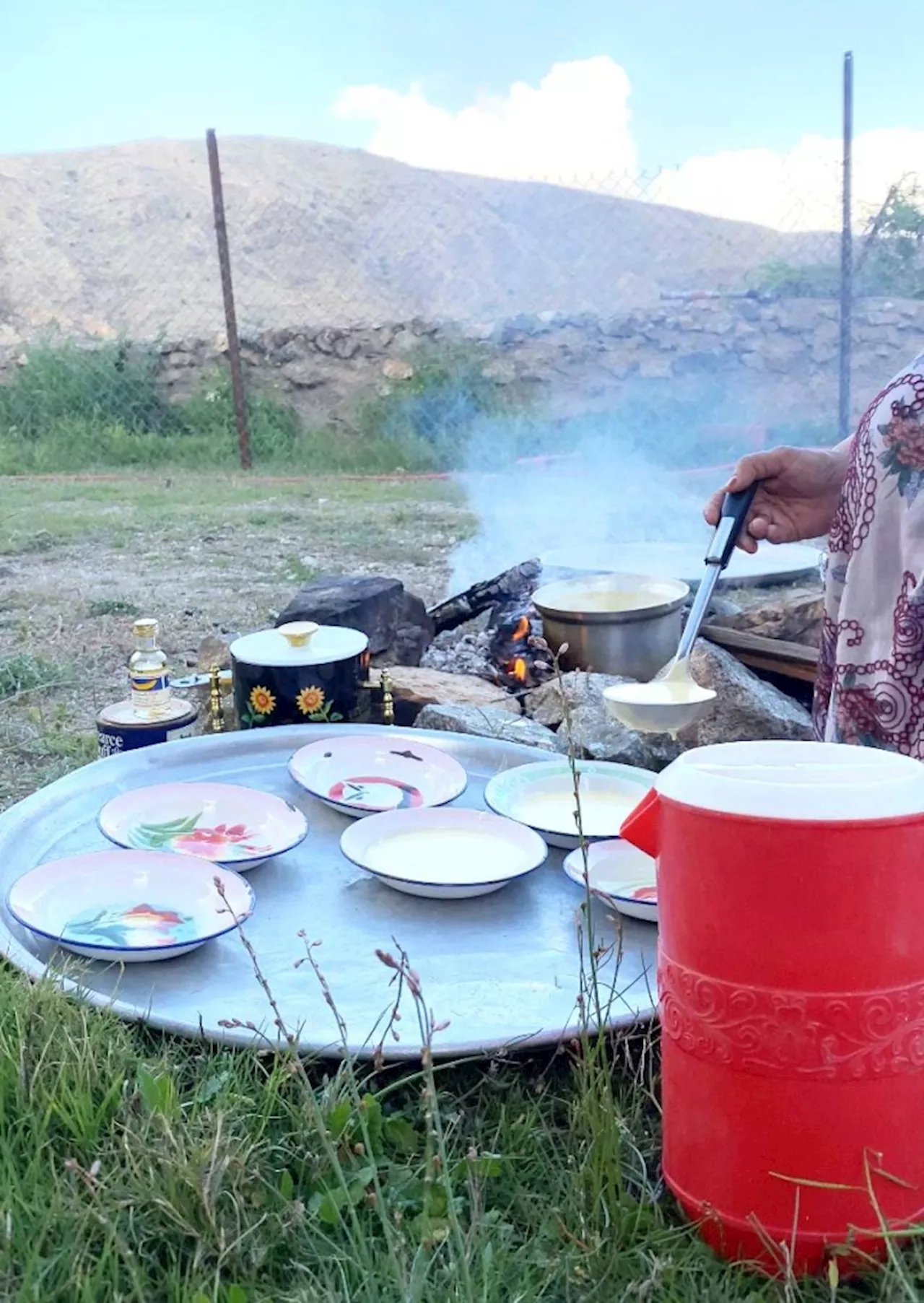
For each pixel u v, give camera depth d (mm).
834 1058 993
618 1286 1040
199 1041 1320
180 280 16438
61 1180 1108
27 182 18141
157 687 2418
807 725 2760
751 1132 1025
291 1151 1173
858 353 10703
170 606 5086
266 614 4941
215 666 2783
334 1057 1271
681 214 15242
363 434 10766
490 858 1767
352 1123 1190
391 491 8680
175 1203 1067
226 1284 1012
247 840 1845
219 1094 1218
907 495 1503
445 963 1487
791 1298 975
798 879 979
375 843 1787
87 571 5840
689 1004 1053
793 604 3443
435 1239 1029
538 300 15547
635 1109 1263
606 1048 1310
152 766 2146
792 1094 1006
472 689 2932
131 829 1854
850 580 1574
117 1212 1057
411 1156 1206
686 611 3438
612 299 14797
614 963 1493
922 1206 1037
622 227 15438
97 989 1422
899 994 994
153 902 1608
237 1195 1077
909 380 1525
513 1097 1315
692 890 1034
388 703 2551
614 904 1569
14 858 1764
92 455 10250
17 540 6527
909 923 990
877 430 1544
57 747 3172
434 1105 1074
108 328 15258
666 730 1683
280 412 10844
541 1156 1213
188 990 1424
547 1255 1086
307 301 16188
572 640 2998
